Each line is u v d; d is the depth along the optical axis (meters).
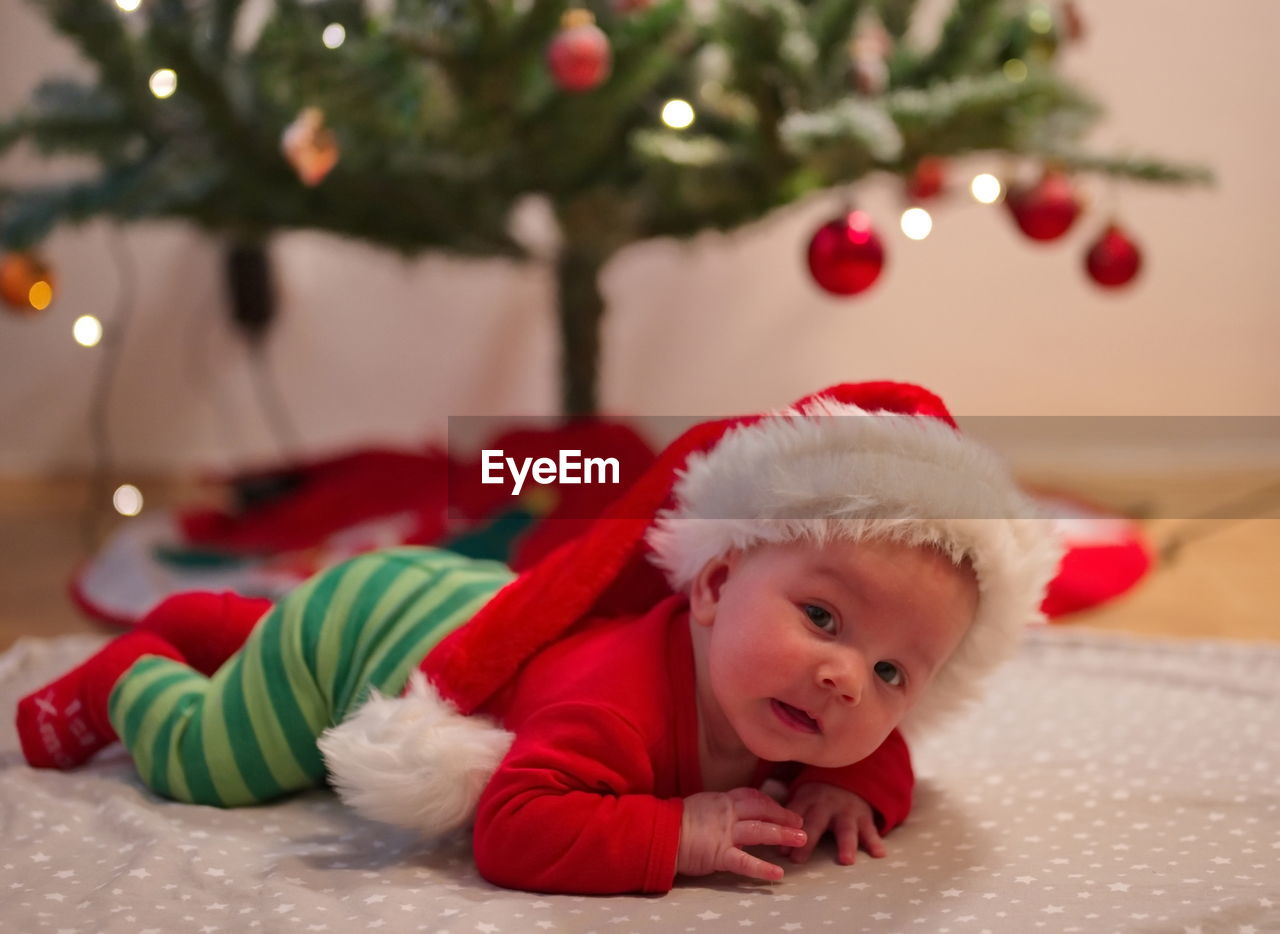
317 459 1.94
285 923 0.95
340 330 2.40
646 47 1.53
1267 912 0.96
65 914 0.96
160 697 1.13
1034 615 1.06
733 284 2.39
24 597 1.71
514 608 1.08
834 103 1.50
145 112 1.63
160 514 1.95
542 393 2.43
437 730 1.02
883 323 2.40
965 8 1.54
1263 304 2.38
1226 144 2.34
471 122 1.53
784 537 1.01
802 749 0.99
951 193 1.92
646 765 1.01
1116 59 2.32
